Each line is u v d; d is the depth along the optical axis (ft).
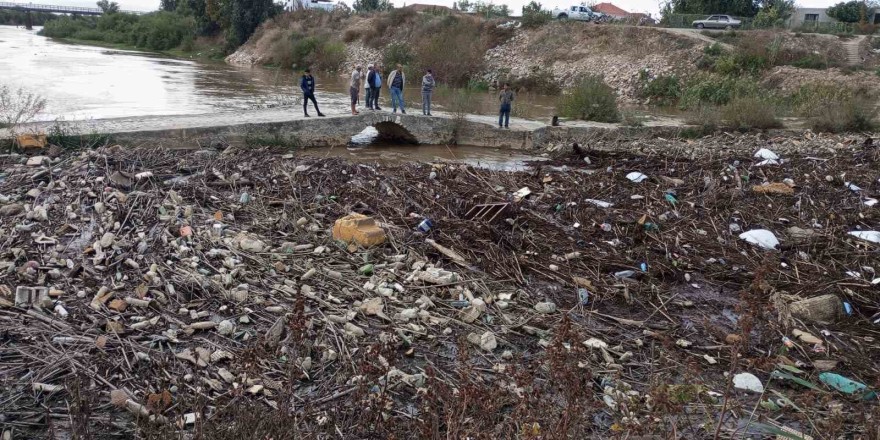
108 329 19.69
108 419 15.85
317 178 37.45
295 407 16.78
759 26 137.69
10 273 22.44
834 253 31.30
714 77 107.14
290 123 53.72
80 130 44.32
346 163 41.96
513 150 61.41
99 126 46.78
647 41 122.83
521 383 15.37
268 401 16.87
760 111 70.23
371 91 61.52
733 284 27.53
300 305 16.88
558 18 146.00
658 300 25.59
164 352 18.83
